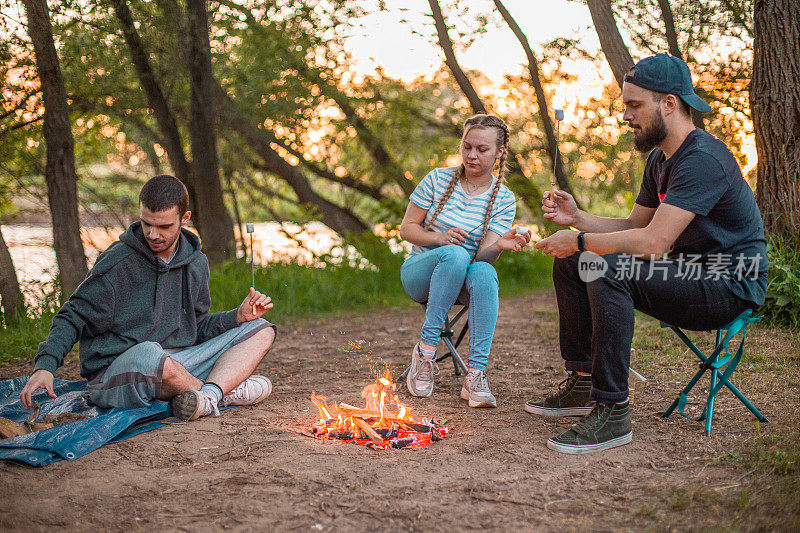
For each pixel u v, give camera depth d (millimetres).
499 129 4004
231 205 12266
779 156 5617
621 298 2934
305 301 7539
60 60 7828
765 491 2494
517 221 10953
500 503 2457
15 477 2695
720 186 2885
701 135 2973
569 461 2844
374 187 12953
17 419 3348
